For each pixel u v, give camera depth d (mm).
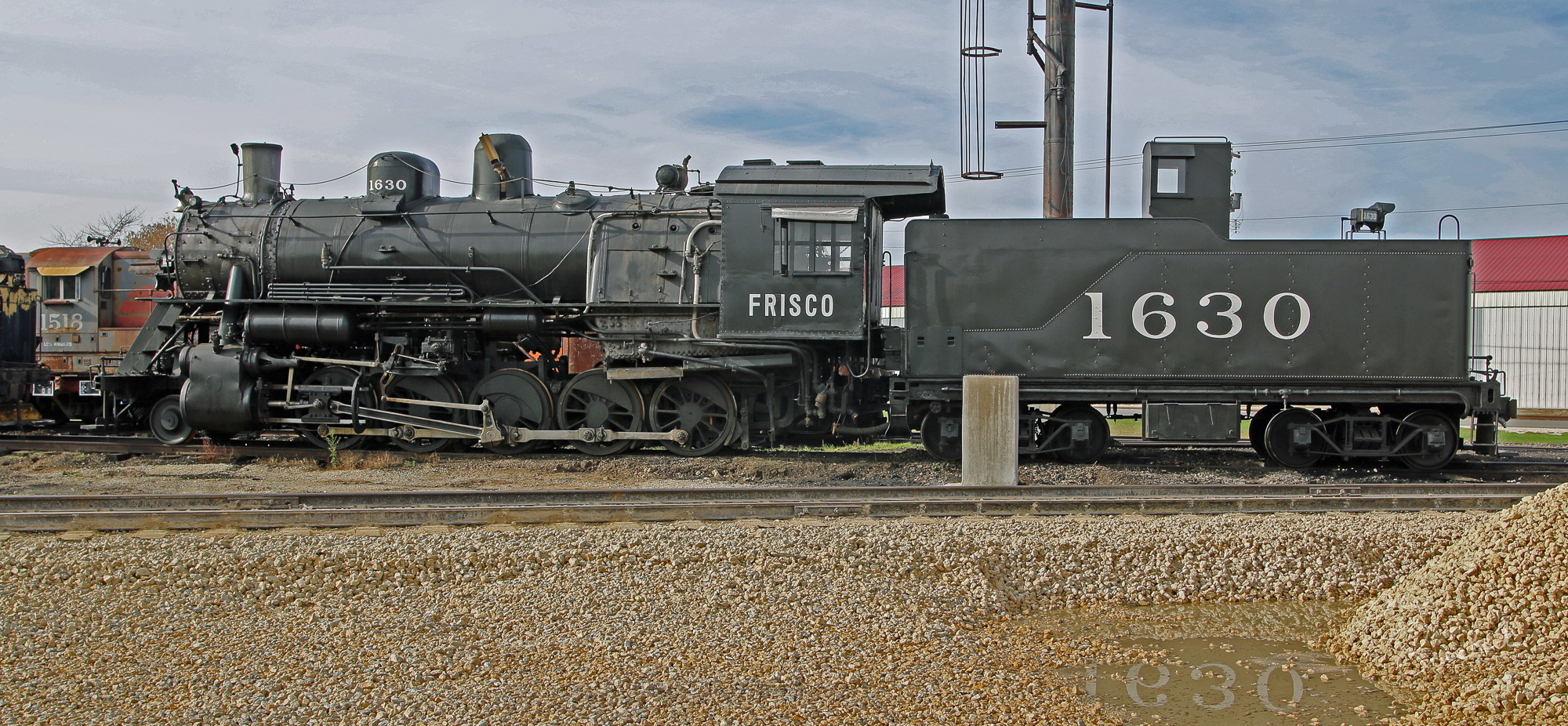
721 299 11758
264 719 4852
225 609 6387
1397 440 11445
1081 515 8305
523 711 4953
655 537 7293
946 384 11586
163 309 13492
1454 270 11055
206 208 13367
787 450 13266
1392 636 6070
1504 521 6574
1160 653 6184
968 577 6945
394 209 12820
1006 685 5559
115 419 13352
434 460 12359
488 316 12461
